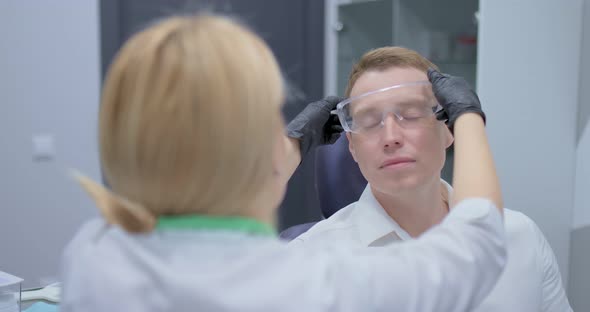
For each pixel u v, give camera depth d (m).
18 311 1.34
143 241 0.63
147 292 0.60
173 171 0.60
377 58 1.24
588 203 2.36
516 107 2.30
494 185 0.76
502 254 0.73
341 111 1.25
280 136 0.67
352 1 3.36
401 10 3.06
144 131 0.59
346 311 0.63
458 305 0.68
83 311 0.61
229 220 0.63
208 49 0.59
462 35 3.01
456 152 0.82
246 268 0.61
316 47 3.84
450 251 0.69
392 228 1.27
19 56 2.97
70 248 0.67
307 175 3.80
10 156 3.00
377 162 1.19
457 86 0.97
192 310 0.58
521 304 1.27
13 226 3.03
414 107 1.17
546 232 2.38
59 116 3.09
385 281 0.65
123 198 0.65
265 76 0.62
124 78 0.61
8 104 2.97
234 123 0.59
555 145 2.38
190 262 0.61
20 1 2.94
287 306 0.61
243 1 3.58
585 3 2.37
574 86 2.39
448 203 1.32
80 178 0.62
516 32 2.28
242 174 0.61
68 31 3.07
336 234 1.33
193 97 0.58
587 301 2.37
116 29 3.25
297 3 3.80
